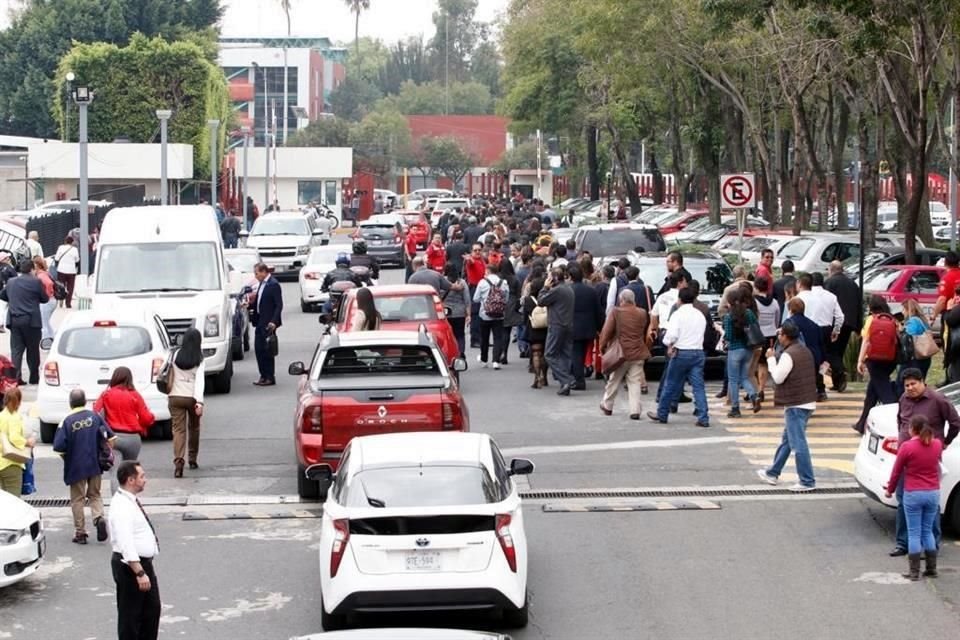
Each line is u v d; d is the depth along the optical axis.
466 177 144.50
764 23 41.50
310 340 36.97
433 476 13.09
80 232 43.69
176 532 17.34
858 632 13.45
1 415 16.84
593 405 25.94
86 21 117.56
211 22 124.25
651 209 77.12
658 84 63.94
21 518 14.69
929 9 32.03
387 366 19.02
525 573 13.11
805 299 25.78
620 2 48.75
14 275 34.91
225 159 96.19
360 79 188.50
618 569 15.61
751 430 23.42
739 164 58.81
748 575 15.38
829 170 72.31
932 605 14.28
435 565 12.55
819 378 25.97
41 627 13.70
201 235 30.11
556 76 76.81
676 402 24.80
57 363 22.89
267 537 17.11
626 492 19.20
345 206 109.19
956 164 34.59
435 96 173.38
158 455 22.09
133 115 89.19
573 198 106.12
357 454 13.56
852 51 34.91
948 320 22.14
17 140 89.69
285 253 56.22
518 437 22.94
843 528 17.38
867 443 17.22
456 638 8.82
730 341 24.48
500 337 31.06
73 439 16.70
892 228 71.62
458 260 39.16
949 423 16.02
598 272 28.91
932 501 15.08
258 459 21.62
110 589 14.99
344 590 12.52
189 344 20.44
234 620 13.94
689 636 13.34
